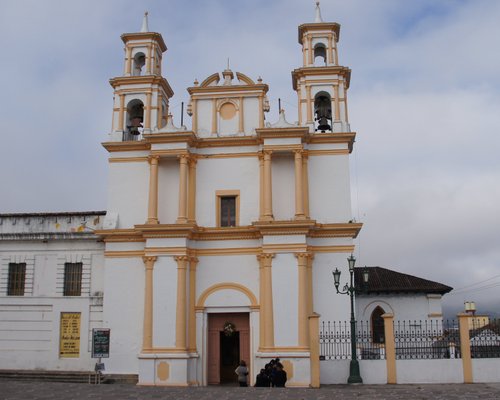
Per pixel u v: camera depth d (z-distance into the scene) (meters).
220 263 31.64
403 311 39.09
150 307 30.41
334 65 34.19
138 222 32.78
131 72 35.34
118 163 33.56
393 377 26.50
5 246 34.53
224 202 32.91
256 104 33.75
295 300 29.70
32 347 33.12
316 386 26.81
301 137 31.84
